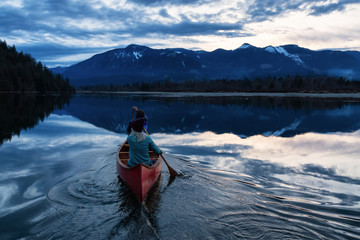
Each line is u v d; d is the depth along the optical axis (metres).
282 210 3.49
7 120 13.56
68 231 2.96
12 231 2.95
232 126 12.12
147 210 3.49
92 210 3.51
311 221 3.18
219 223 3.16
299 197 3.94
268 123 13.08
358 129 11.20
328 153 6.93
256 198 3.90
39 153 6.81
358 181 4.69
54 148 7.45
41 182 4.59
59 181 4.63
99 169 5.37
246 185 4.48
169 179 4.80
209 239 2.83
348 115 16.20
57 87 100.38
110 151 7.06
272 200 3.83
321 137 9.40
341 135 9.80
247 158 6.38
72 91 110.06
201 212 3.45
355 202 3.74
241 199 3.86
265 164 5.83
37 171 5.23
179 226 3.10
